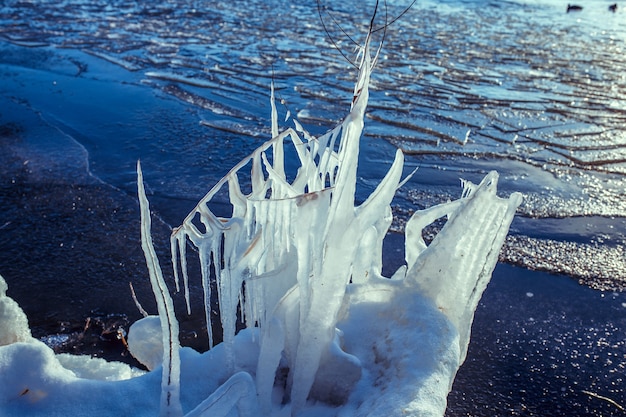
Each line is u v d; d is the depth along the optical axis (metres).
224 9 18.02
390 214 3.07
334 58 12.53
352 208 2.40
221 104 9.48
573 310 4.71
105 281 4.75
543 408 3.68
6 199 6.08
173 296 4.56
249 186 6.67
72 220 5.72
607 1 24.39
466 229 2.64
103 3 18.52
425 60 12.79
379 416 2.19
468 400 3.70
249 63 11.94
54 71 11.05
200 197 6.37
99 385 2.32
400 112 9.41
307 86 10.51
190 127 8.48
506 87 11.12
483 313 4.59
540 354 4.16
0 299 2.72
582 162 7.85
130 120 8.69
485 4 21.73
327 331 2.44
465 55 13.46
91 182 6.58
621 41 15.91
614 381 3.95
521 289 4.96
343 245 2.38
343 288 2.42
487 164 7.70
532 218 6.28
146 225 2.02
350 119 2.32
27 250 5.16
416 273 2.72
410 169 7.43
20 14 16.14
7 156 7.15
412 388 2.27
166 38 13.93
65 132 8.10
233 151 7.70
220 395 2.15
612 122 9.44
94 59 11.99
